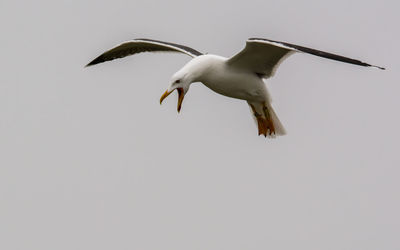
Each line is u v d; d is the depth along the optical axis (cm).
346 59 1167
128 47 1552
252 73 1346
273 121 1427
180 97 1321
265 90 1366
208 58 1323
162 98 1298
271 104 1397
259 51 1286
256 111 1427
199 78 1323
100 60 1590
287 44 1222
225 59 1326
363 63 1156
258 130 1455
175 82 1302
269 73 1347
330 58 1173
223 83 1339
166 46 1462
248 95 1369
